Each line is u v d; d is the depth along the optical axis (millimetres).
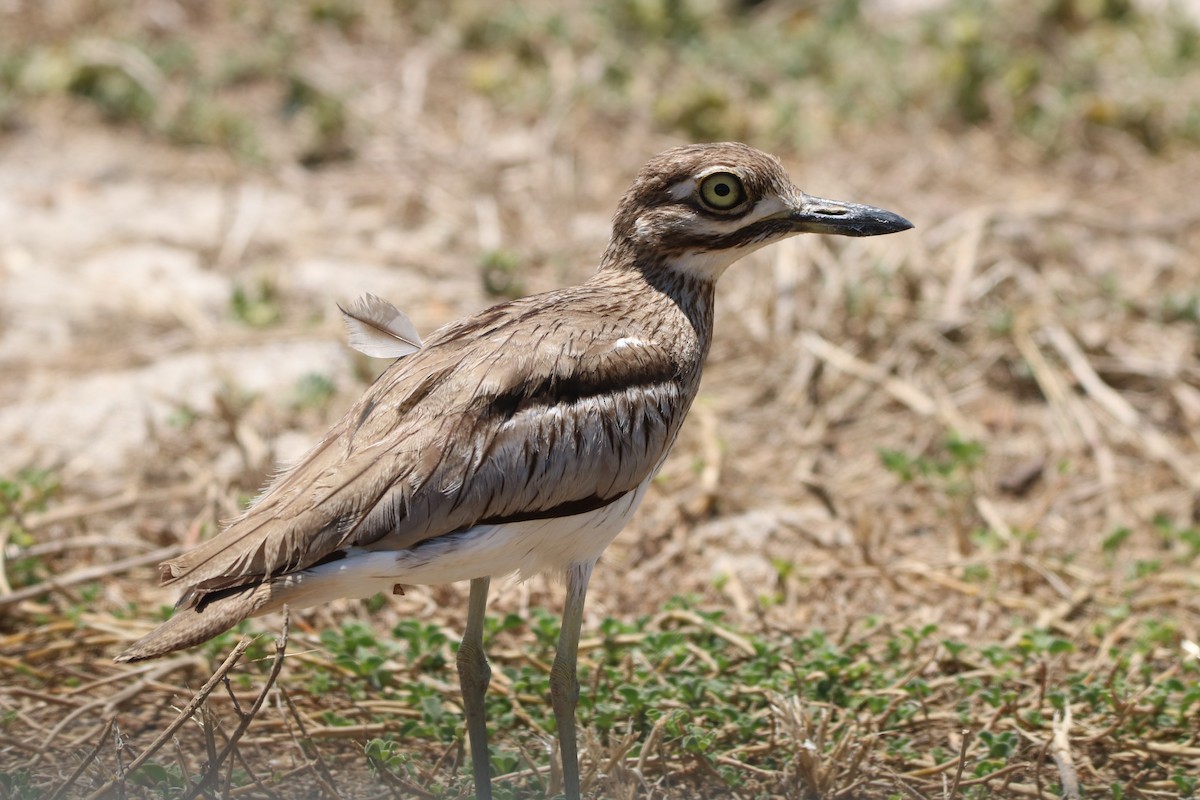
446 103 17344
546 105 17094
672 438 8141
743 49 18000
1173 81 17344
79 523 11172
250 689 9297
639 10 18609
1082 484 11969
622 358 7902
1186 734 8938
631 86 17375
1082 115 16750
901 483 12000
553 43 18297
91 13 18312
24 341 13477
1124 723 8930
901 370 13180
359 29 18641
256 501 7465
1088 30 18453
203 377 12992
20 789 8148
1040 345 13344
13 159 16172
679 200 8422
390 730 8922
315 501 7105
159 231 15125
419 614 10352
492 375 7535
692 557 11172
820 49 17891
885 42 18109
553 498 7547
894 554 11195
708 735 8539
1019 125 16828
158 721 9094
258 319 13711
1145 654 9711
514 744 8828
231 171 16125
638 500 8023
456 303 13945
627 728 8578
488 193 15781
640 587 10844
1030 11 18703
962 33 17312
